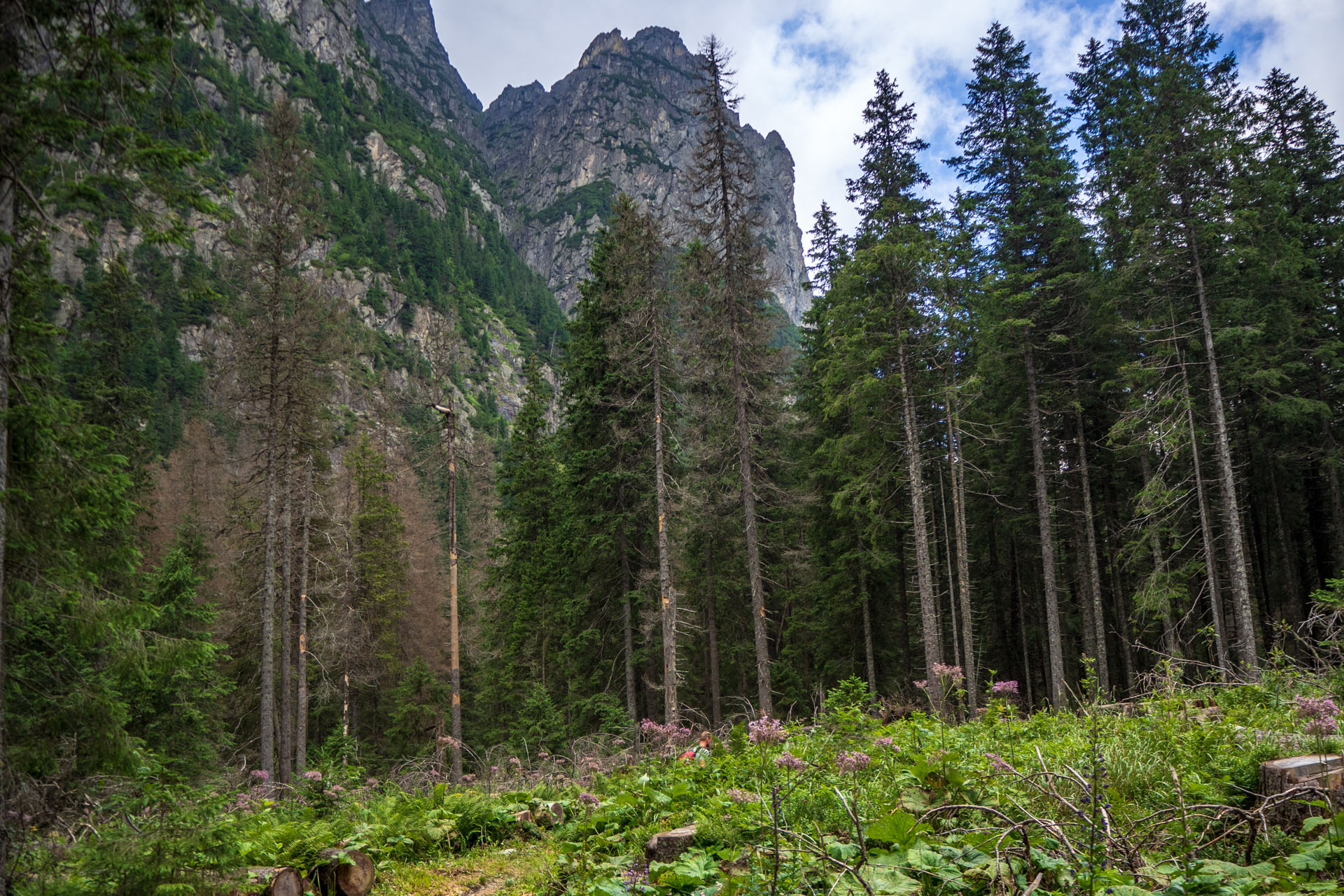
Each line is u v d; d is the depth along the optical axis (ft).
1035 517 84.69
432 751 91.09
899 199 71.46
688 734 42.57
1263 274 60.75
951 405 73.31
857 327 69.21
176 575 58.85
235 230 67.67
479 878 23.45
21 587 16.98
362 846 24.18
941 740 26.61
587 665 79.77
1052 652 67.77
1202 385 66.18
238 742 84.28
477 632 121.49
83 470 17.90
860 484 72.69
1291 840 14.12
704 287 66.74
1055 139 75.56
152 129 18.51
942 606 98.02
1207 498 72.90
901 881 12.80
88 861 14.84
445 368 138.00
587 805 27.81
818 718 35.29
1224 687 32.63
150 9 18.28
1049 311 74.90
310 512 78.33
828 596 86.12
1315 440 74.33
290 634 77.92
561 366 83.66
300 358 69.21
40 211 17.19
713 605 84.43
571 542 80.69
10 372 17.04
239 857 16.90
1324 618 37.88
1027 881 12.98
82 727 17.65
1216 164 60.80
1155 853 14.58
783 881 13.71
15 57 16.92
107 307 63.87
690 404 74.28
